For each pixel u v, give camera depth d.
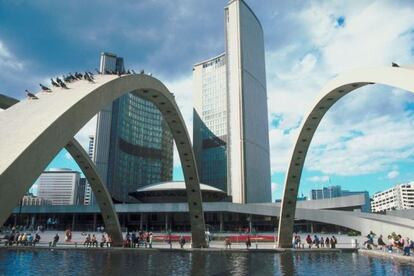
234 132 133.25
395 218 56.16
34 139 11.04
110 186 118.75
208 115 151.12
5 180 9.82
